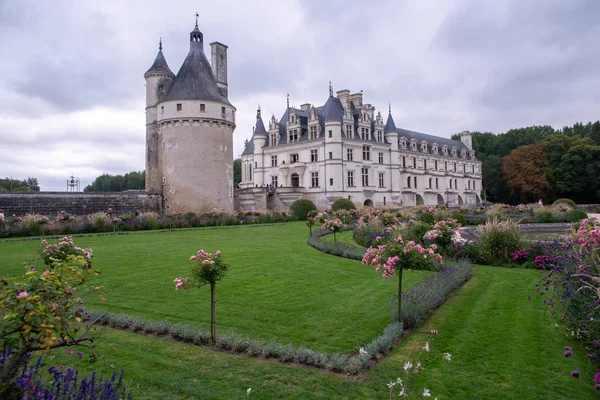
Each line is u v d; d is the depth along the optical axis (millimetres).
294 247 21016
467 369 6582
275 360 7055
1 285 3951
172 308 9992
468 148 93688
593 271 8367
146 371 6605
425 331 8352
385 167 64938
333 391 5934
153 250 19547
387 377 6352
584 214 32781
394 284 12453
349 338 7984
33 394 4277
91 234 28234
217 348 7570
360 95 64250
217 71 48031
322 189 57125
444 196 82062
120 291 11562
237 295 11078
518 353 7129
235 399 5711
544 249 15469
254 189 54500
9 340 3779
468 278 13352
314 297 10891
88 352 7289
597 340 6566
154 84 46125
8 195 31844
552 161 79625
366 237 22047
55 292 4039
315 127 59188
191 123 41625
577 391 5816
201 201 41594
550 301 9461
